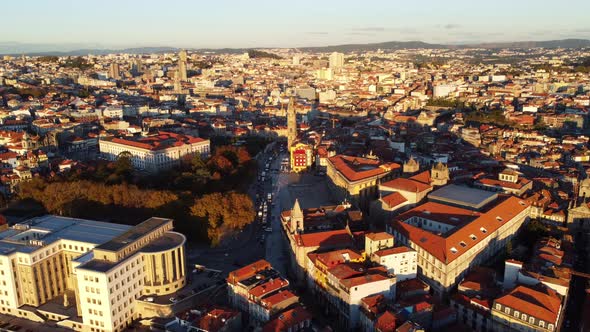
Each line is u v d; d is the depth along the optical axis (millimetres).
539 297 198875
